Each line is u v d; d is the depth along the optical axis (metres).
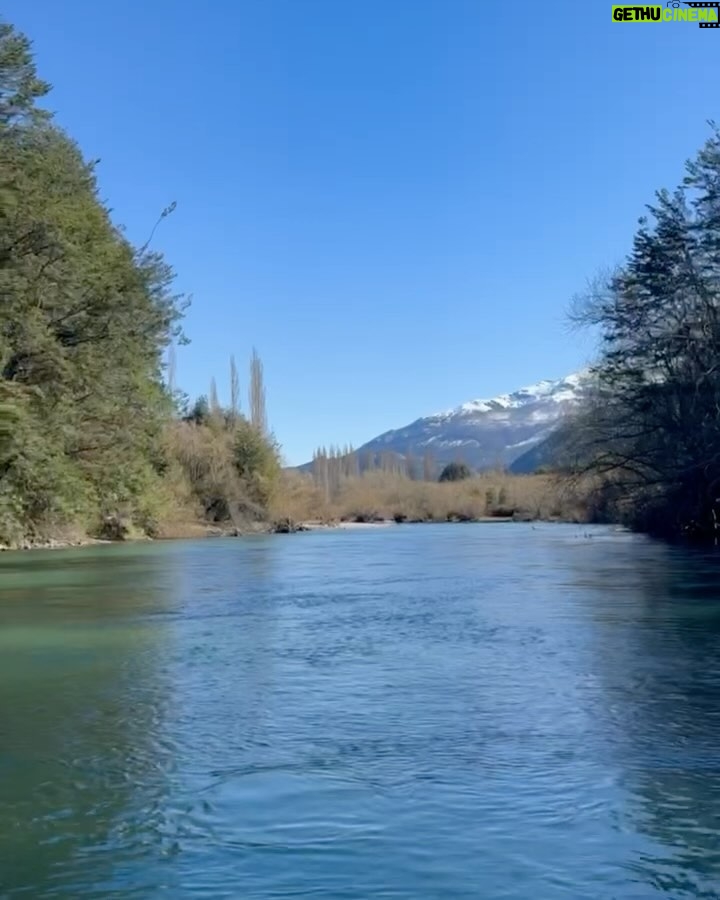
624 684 9.74
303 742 7.70
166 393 52.50
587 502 48.56
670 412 36.94
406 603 17.55
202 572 26.31
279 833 5.73
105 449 40.84
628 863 5.23
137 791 6.53
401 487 94.56
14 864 5.34
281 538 54.00
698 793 6.32
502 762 7.06
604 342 38.41
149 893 4.95
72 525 45.31
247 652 12.13
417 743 7.60
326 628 14.26
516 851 5.41
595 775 6.72
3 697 9.52
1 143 31.17
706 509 37.50
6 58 31.56
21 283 30.05
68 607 17.38
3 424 29.84
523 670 10.58
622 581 21.27
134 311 36.25
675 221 35.44
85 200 37.53
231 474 65.12
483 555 32.84
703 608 15.93
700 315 35.75
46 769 7.05
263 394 78.50
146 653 12.13
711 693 9.28
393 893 4.89
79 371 34.62
